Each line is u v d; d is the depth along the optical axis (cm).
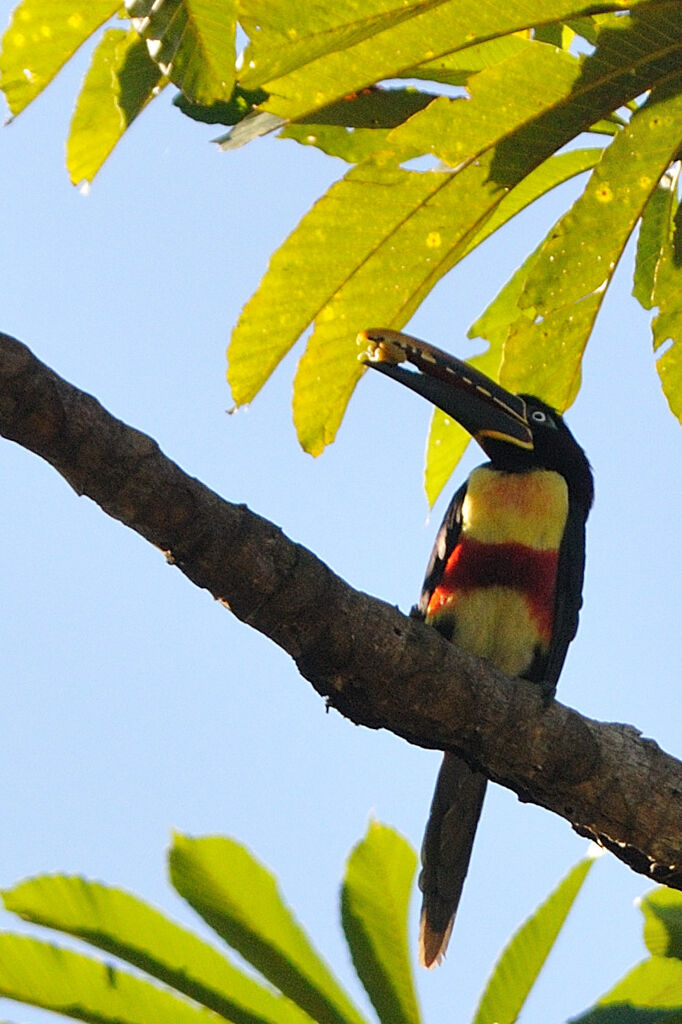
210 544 665
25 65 719
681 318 866
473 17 686
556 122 753
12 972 695
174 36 608
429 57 704
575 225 812
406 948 763
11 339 617
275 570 679
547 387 903
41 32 707
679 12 693
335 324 837
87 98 770
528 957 766
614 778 775
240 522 671
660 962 749
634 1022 719
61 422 625
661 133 766
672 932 777
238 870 751
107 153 792
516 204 896
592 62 720
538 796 793
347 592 709
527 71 722
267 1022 712
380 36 686
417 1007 752
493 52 829
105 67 759
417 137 749
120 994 707
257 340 827
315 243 792
